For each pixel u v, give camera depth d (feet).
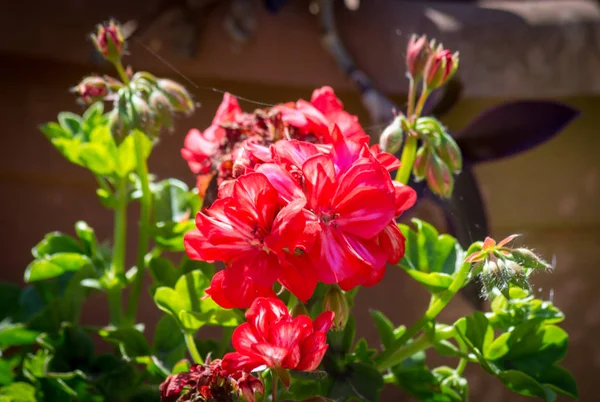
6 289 1.71
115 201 1.56
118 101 1.35
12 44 2.01
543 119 1.58
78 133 1.67
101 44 1.37
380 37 1.98
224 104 1.40
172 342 1.48
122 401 1.44
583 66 2.03
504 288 1.17
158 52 2.00
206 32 2.00
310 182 1.13
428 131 1.32
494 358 1.34
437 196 1.60
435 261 1.42
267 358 1.11
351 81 1.98
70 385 1.44
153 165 2.07
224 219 1.15
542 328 1.35
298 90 2.06
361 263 1.14
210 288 1.14
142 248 1.53
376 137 1.61
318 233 1.12
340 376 1.28
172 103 1.39
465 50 1.97
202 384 1.14
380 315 1.39
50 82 2.08
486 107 2.09
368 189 1.14
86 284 1.55
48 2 1.99
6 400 1.45
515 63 1.99
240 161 1.19
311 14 2.00
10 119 2.10
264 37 2.00
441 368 1.51
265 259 1.13
